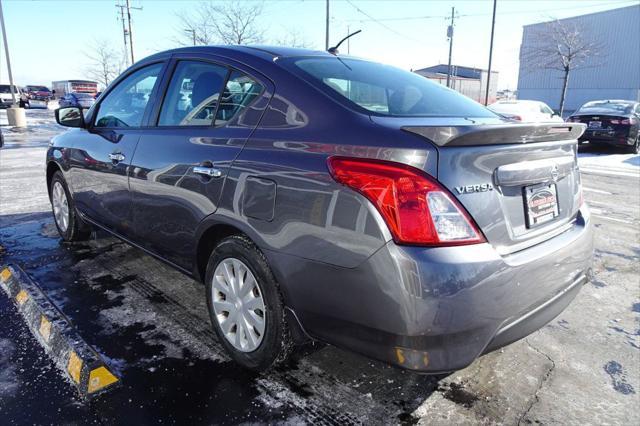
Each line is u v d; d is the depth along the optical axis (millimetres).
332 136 1960
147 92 3139
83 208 3820
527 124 1930
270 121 2240
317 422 2059
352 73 2557
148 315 2980
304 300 2010
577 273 2271
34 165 9125
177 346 2625
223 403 2162
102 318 2928
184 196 2557
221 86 2584
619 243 4746
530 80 42562
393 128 1853
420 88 2719
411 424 2062
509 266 1814
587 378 2430
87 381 2246
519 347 2725
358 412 2131
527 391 2311
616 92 37781
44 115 29641
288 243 2010
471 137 1750
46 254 4027
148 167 2830
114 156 3182
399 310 1697
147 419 2049
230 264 2389
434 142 1735
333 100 2113
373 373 2416
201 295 3283
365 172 1775
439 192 1706
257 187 2141
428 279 1651
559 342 2793
